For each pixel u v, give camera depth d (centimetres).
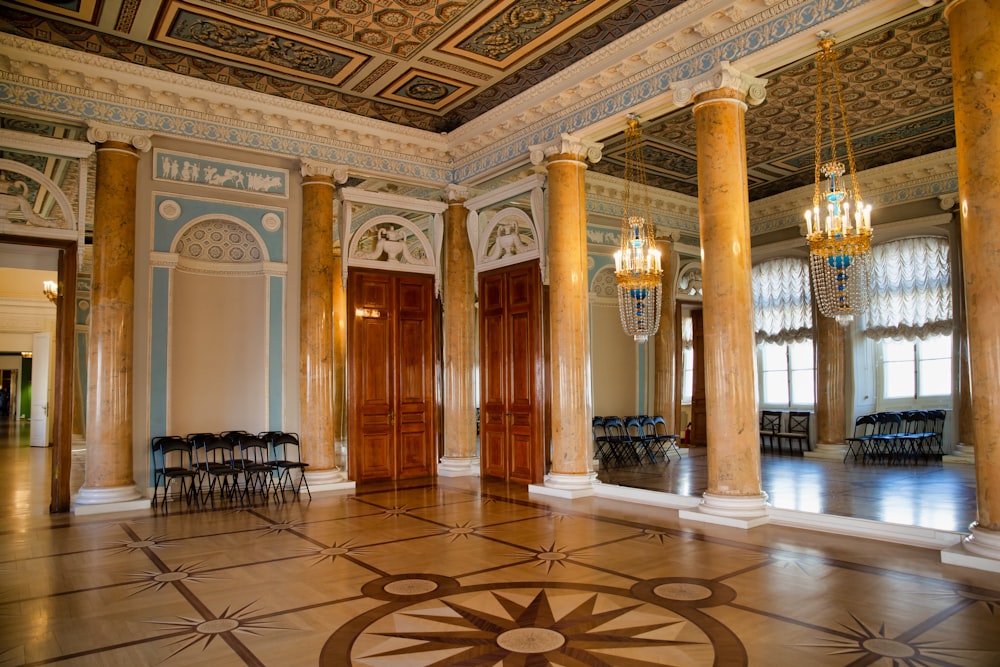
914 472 1153
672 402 1509
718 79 753
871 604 466
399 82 962
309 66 914
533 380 1058
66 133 923
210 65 906
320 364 1038
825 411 1460
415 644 408
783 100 1008
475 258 1188
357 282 1123
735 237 751
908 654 379
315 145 1057
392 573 561
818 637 407
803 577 533
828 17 669
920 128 1138
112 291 885
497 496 952
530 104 978
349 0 760
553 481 953
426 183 1172
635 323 1055
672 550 627
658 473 1166
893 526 648
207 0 754
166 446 902
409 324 1178
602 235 1473
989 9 555
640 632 423
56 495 847
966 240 567
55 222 870
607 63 861
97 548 656
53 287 1812
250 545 665
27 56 827
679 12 766
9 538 701
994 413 551
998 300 547
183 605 484
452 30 824
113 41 839
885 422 1371
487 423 1155
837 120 1087
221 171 1004
